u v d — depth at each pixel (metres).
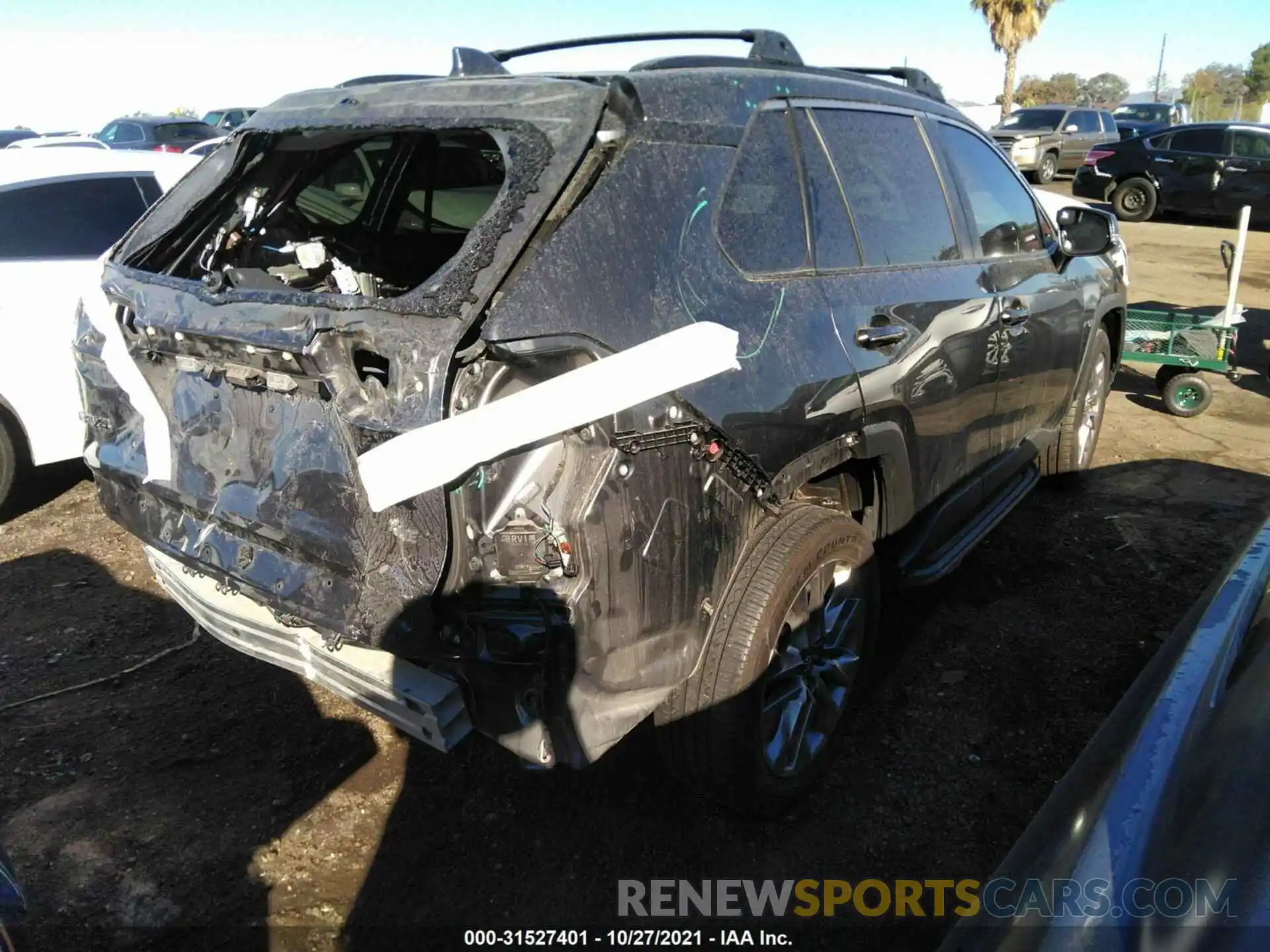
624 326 2.04
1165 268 12.03
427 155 3.34
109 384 2.64
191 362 2.30
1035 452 4.20
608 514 1.94
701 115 2.41
